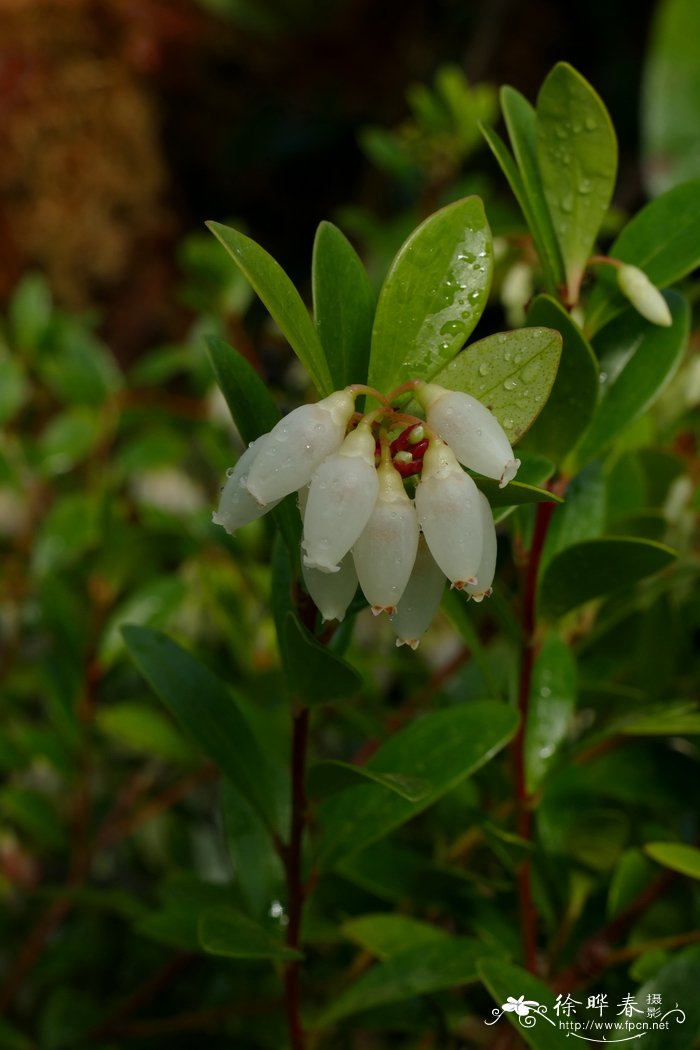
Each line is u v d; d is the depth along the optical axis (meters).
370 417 0.17
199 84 0.77
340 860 0.20
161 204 0.76
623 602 0.24
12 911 0.33
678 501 0.24
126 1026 0.26
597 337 0.21
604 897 0.23
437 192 0.44
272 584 0.19
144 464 0.33
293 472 0.17
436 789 0.20
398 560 0.17
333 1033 0.25
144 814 0.30
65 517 0.32
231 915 0.20
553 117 0.19
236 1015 0.26
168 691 0.20
